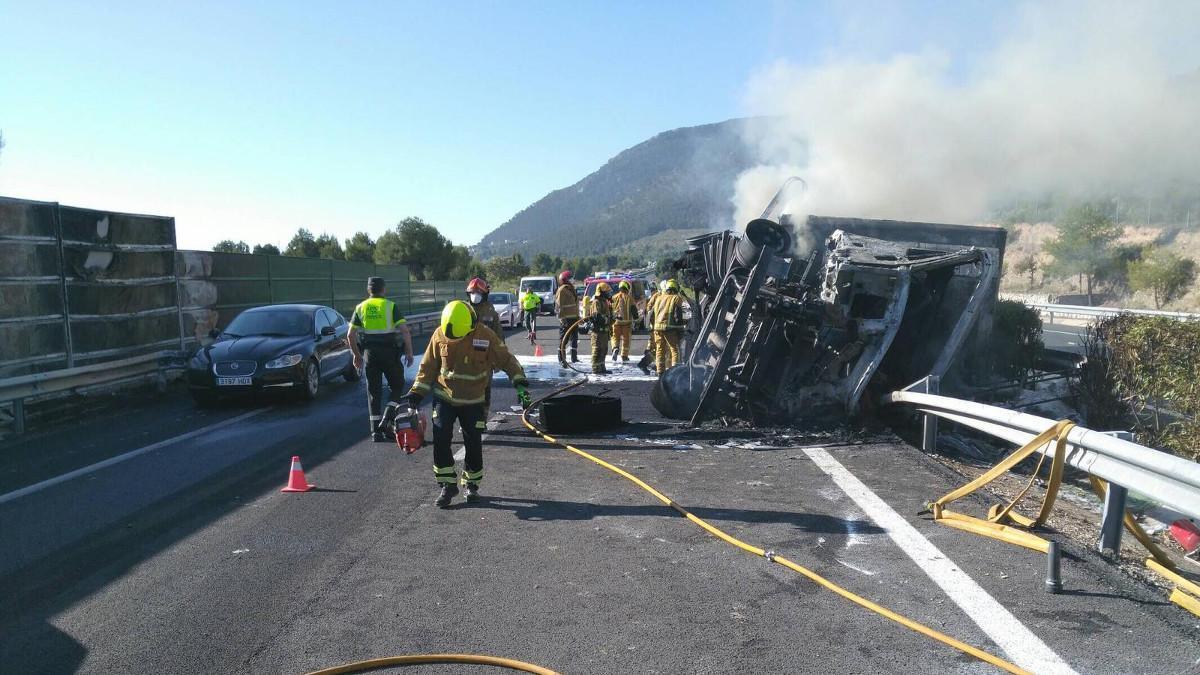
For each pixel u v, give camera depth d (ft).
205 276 53.42
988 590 14.23
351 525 18.78
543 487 22.08
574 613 13.56
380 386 29.27
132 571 15.88
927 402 25.31
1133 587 14.20
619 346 56.44
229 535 18.11
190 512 20.08
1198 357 25.66
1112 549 16.05
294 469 22.03
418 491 21.89
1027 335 37.35
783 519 18.69
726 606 13.78
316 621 13.38
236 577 15.46
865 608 13.57
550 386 44.16
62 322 38.65
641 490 21.61
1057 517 19.22
